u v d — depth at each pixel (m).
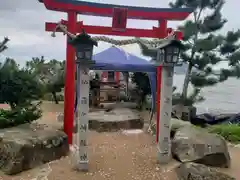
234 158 6.98
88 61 5.65
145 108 12.48
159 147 6.16
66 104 7.06
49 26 6.86
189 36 12.35
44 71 13.12
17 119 6.91
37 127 6.78
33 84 7.32
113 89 13.77
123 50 9.81
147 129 9.02
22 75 7.11
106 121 8.88
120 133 8.58
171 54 6.01
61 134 6.46
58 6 6.77
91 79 12.87
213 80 12.80
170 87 6.12
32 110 7.45
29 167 5.56
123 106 12.28
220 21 12.70
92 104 12.05
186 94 13.11
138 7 7.32
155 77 9.30
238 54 12.34
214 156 6.00
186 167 5.41
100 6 7.08
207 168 5.38
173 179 5.38
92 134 8.43
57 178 5.28
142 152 6.84
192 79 12.79
